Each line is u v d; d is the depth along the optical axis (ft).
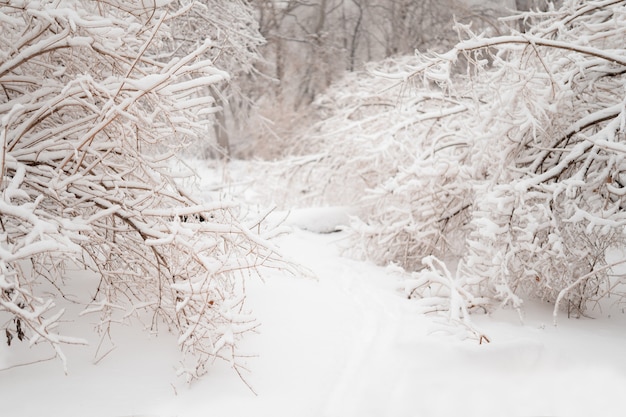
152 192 14.47
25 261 17.94
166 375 13.42
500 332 17.38
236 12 34.60
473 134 23.31
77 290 17.04
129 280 15.71
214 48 32.71
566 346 15.90
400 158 28.84
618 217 18.39
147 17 14.92
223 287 14.96
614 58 18.78
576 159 20.21
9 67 13.56
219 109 15.53
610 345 16.16
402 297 21.31
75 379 12.87
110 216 15.58
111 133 14.99
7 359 13.28
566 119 21.45
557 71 21.18
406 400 12.91
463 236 26.78
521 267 19.74
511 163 21.67
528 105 20.81
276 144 61.87
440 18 78.02
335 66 78.59
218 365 14.16
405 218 26.48
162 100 14.16
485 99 25.85
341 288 21.97
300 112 63.52
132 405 12.03
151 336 15.15
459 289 18.42
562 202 19.97
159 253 14.51
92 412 11.66
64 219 13.00
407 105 28.37
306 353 15.21
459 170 24.39
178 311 13.34
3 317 14.83
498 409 12.63
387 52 84.23
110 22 12.68
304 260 26.35
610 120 20.74
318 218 33.35
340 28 91.61
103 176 14.26
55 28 14.30
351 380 13.73
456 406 12.75
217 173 47.16
